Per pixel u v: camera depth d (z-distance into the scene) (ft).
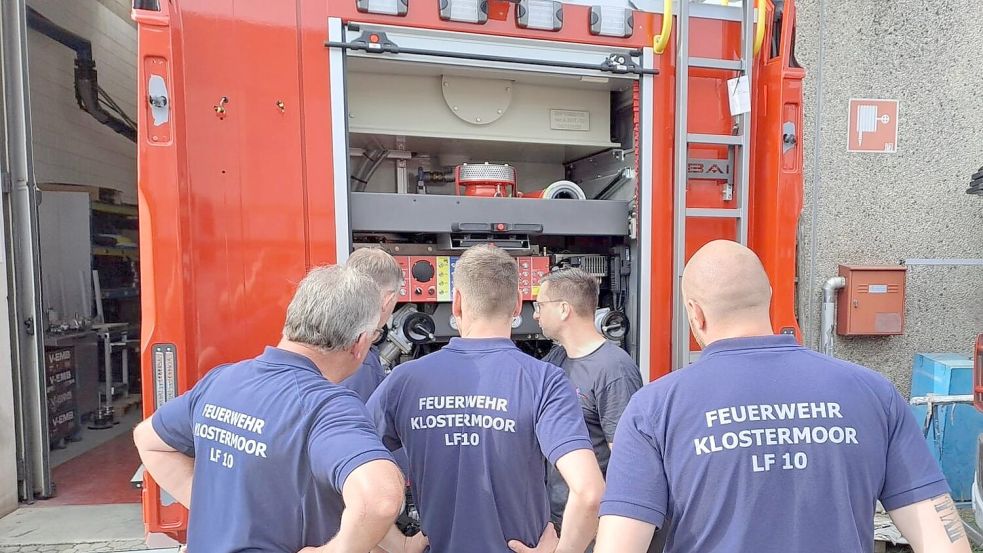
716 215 8.00
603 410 6.20
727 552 3.34
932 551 3.36
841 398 3.55
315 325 4.21
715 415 3.50
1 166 10.45
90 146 17.92
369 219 7.36
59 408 14.06
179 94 6.22
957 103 11.59
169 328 6.11
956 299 11.90
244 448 3.85
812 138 11.20
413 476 4.81
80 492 11.28
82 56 16.80
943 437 10.67
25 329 10.76
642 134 7.85
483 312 5.20
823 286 11.17
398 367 5.16
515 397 4.72
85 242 16.11
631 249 8.35
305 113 6.75
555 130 8.87
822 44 11.09
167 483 4.49
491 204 7.82
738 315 3.91
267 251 6.66
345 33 6.82
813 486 3.36
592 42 7.59
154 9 6.03
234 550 3.76
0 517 10.18
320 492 3.79
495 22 7.25
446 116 8.42
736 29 8.05
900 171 11.53
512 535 4.65
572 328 6.59
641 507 3.51
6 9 10.32
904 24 11.34
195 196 6.41
